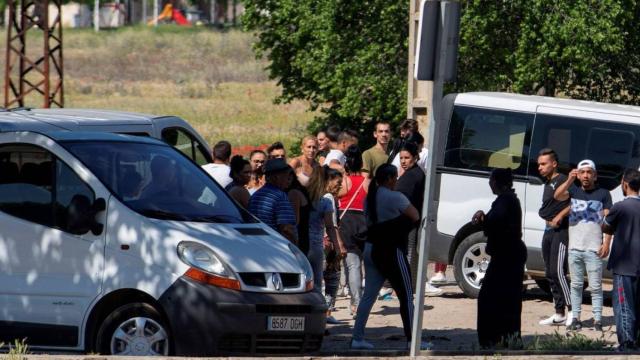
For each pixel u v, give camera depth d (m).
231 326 26.09
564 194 37.69
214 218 28.47
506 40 75.81
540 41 72.56
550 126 43.28
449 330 36.75
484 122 44.22
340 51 83.31
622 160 42.34
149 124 39.69
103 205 27.17
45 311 27.06
